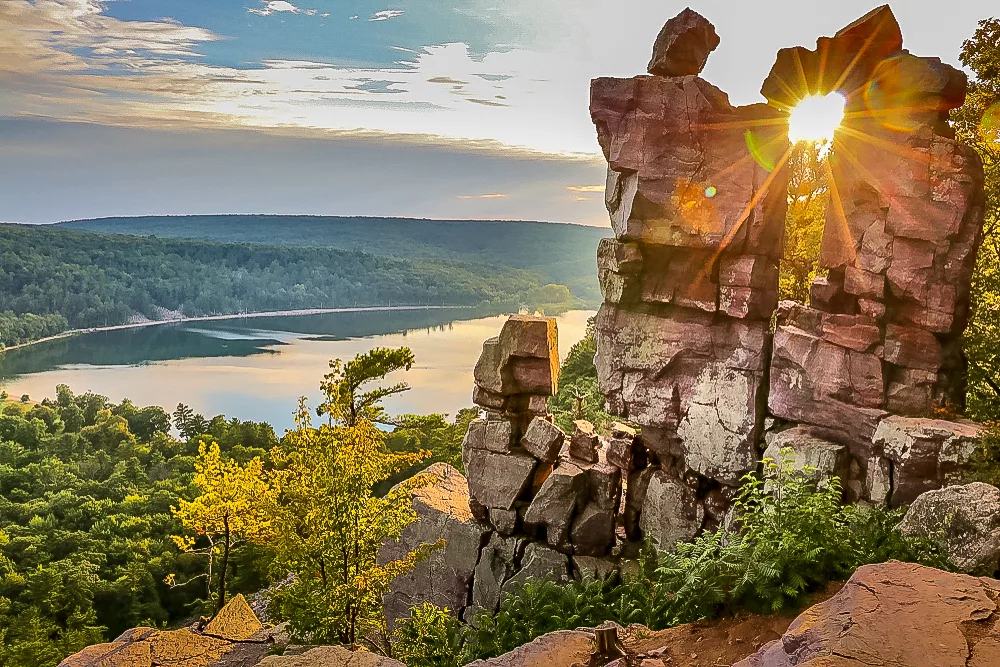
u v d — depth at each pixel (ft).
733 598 34.37
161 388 596.29
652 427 67.41
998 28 80.48
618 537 71.05
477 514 73.67
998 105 81.30
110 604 182.91
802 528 34.94
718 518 64.95
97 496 277.03
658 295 65.00
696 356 64.39
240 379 630.74
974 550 33.88
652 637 35.04
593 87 64.34
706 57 64.85
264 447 326.03
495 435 71.92
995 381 68.28
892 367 58.29
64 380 619.26
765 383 62.85
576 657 32.91
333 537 52.75
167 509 250.16
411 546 75.82
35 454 343.87
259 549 147.02
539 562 68.44
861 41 57.93
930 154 55.52
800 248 104.68
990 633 23.04
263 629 54.34
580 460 72.69
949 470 50.55
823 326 59.11
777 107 61.46
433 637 50.16
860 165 58.49
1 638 151.33
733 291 61.87
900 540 35.29
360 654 34.24
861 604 25.14
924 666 21.43
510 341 70.44
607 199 67.10
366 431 64.49
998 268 78.89
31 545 214.07
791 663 24.25
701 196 61.26
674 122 61.57
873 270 57.77
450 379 507.30
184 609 188.44
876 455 54.70
